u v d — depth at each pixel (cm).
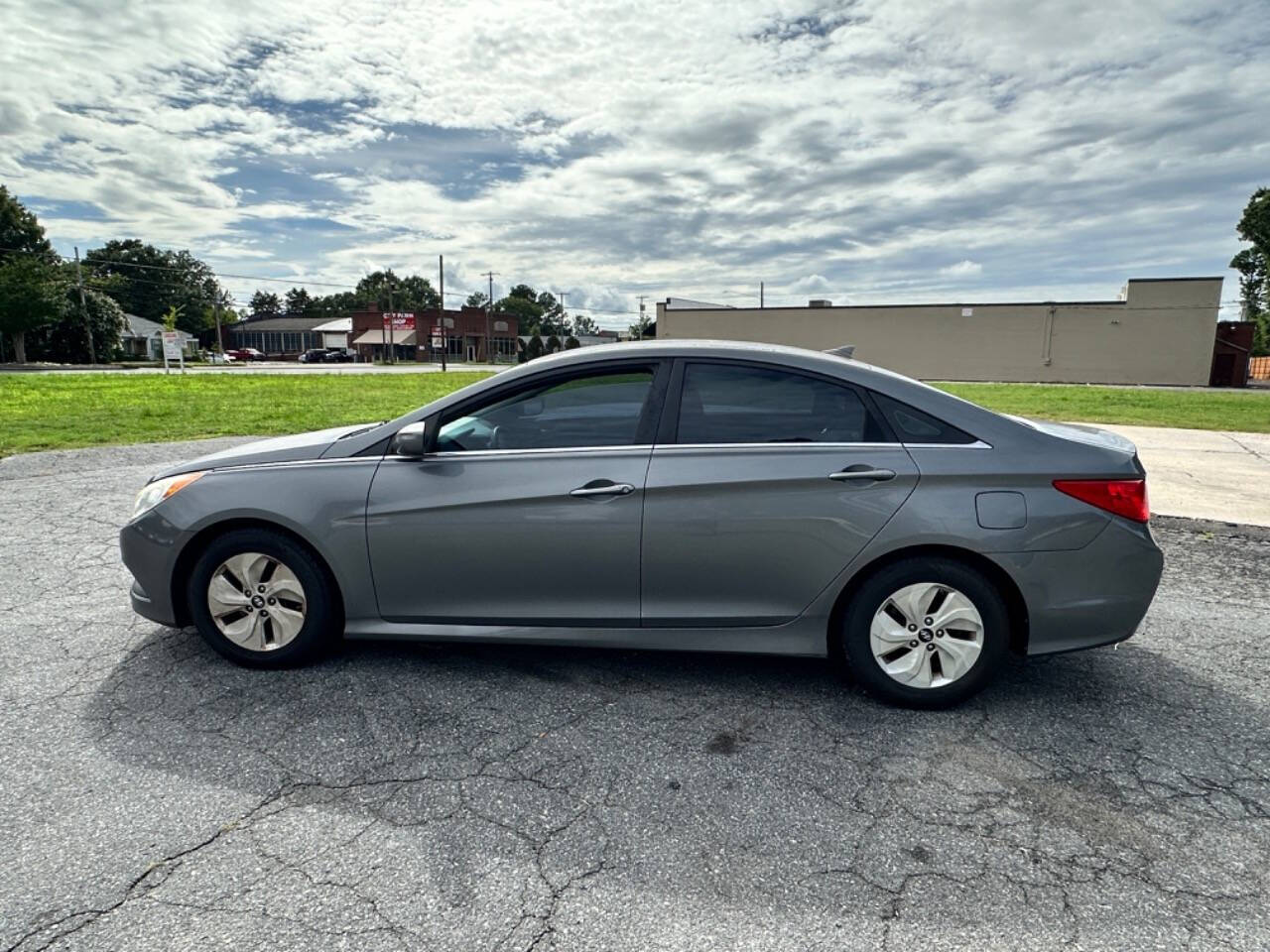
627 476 305
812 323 4241
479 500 312
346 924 188
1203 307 3506
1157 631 398
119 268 8775
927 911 195
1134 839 226
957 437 302
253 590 333
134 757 265
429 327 7925
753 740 282
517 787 249
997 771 263
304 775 255
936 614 301
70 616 402
